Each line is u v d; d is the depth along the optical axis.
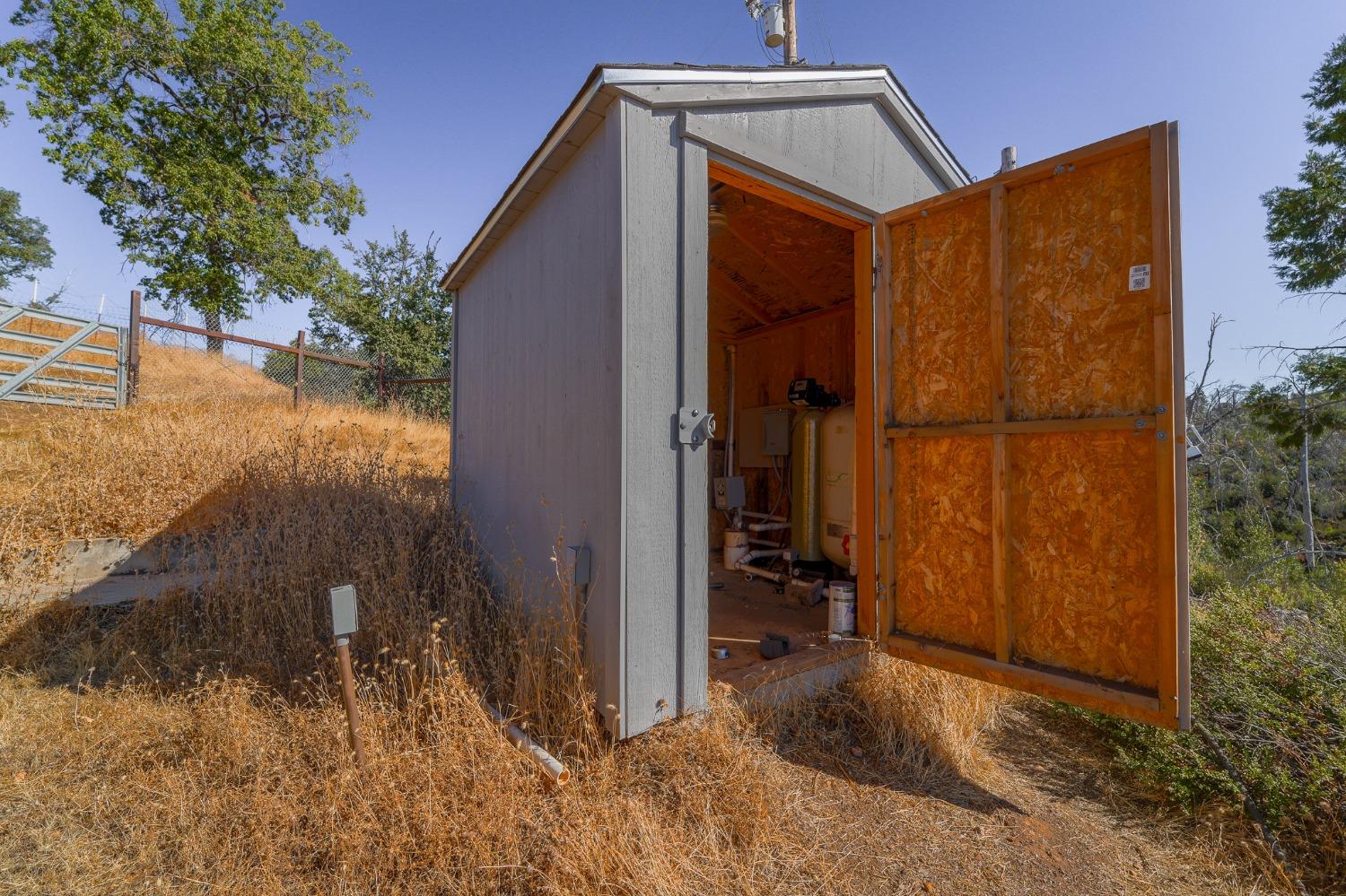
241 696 2.58
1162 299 2.20
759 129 2.84
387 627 3.04
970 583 2.85
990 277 2.76
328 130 15.97
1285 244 10.86
